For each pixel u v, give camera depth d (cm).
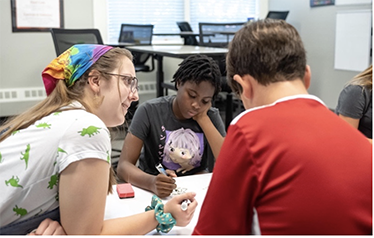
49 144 100
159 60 450
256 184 74
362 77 203
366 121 202
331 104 549
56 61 112
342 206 71
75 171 97
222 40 551
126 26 527
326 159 73
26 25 502
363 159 75
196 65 163
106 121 114
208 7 634
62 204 98
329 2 532
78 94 110
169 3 610
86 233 98
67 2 523
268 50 81
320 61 562
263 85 83
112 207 126
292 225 71
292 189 72
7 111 504
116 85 111
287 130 75
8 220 101
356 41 495
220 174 77
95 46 113
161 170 152
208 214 78
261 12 661
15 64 504
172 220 108
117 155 334
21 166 101
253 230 76
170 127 173
